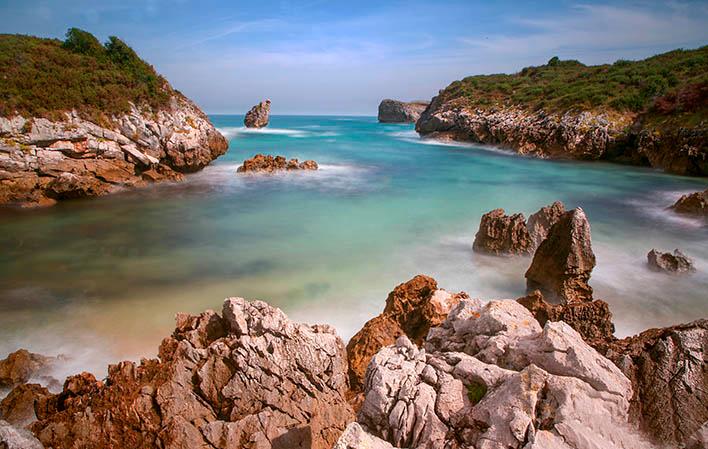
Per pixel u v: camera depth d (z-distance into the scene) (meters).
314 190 39.28
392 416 7.05
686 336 7.73
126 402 8.76
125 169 37.06
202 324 10.46
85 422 8.52
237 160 55.66
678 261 19.20
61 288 18.47
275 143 80.31
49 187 31.78
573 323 12.58
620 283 18.33
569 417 6.12
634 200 34.88
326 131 120.62
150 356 13.19
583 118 58.91
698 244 23.44
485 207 33.09
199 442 8.30
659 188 39.50
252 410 8.79
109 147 35.91
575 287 15.61
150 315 15.99
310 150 69.94
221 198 35.69
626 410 6.48
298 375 9.21
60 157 33.34
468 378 7.46
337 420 9.20
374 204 34.16
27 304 16.88
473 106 86.81
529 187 40.88
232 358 9.15
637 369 7.45
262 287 18.66
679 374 7.07
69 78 36.12
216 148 48.34
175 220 29.38
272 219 29.78
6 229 26.64
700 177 44.41
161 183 38.97
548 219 20.31
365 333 12.71
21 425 9.85
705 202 27.61
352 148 73.88
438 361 7.94
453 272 19.78
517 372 7.23
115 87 38.53
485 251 21.42
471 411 6.75
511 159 60.75
